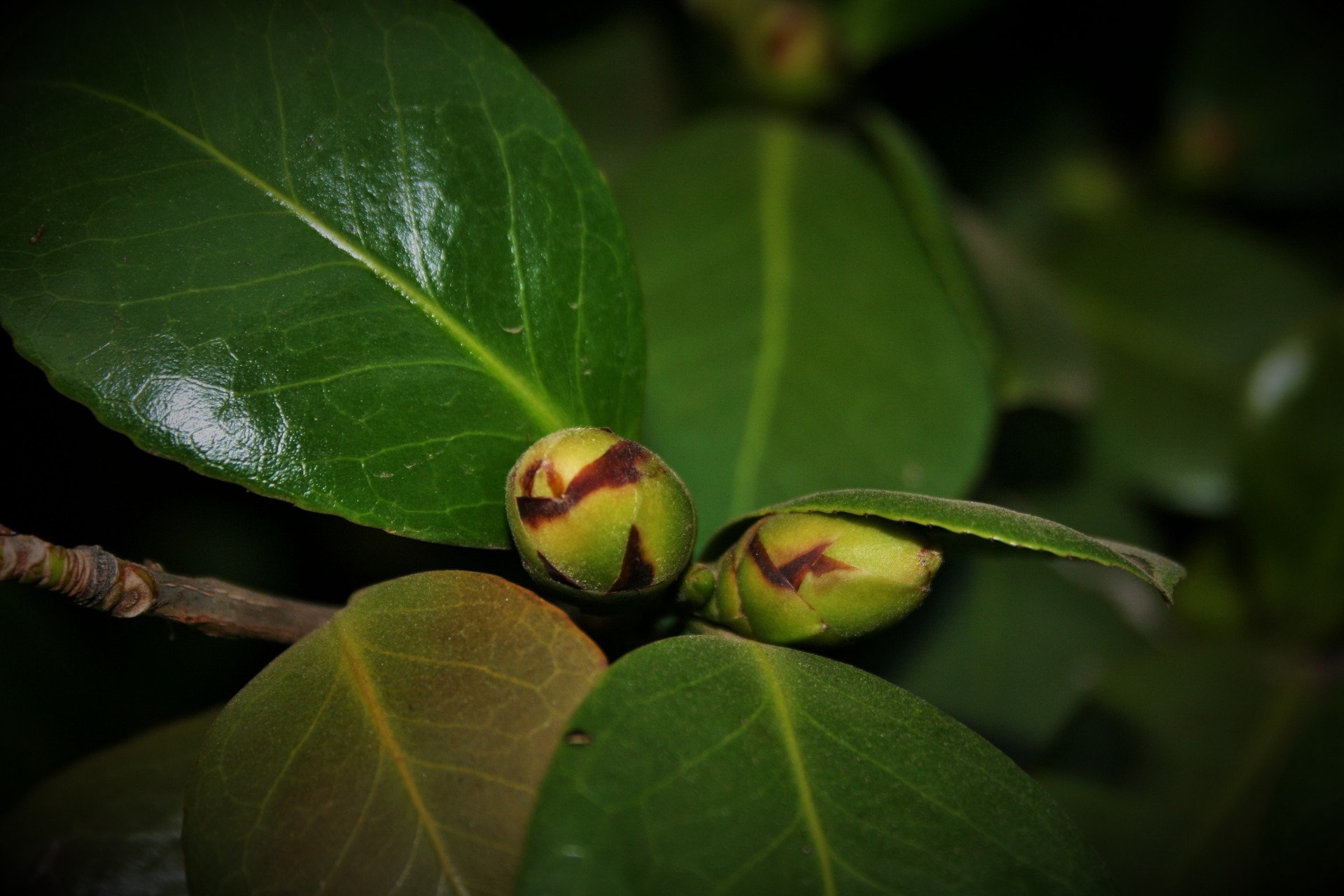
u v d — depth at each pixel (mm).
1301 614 380
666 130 421
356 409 303
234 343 301
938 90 478
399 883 289
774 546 298
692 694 293
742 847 287
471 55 309
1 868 322
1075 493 396
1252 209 492
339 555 383
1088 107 488
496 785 292
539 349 309
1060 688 373
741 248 354
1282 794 332
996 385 356
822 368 344
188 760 329
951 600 375
